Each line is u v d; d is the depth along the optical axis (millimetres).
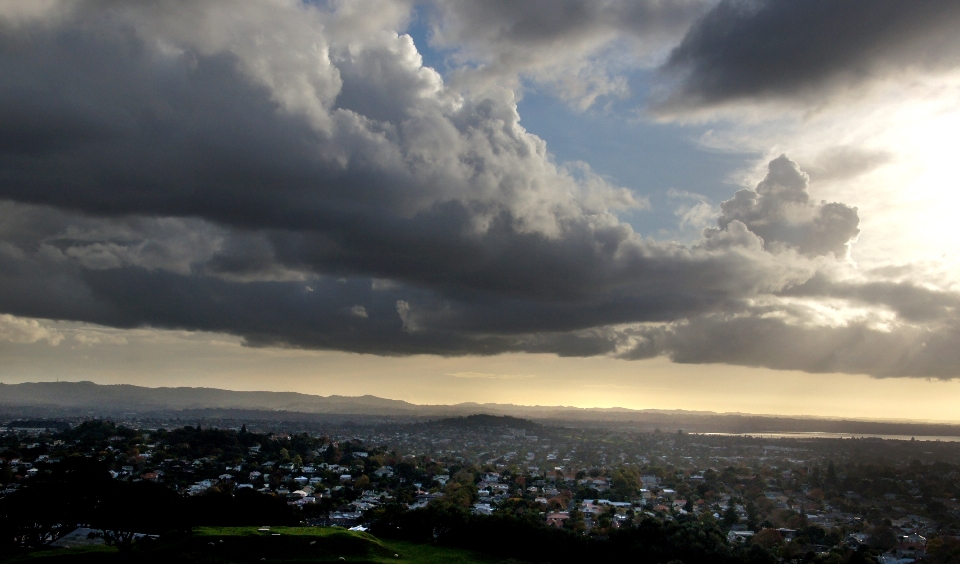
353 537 96625
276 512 114562
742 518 164375
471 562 100812
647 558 104688
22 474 172000
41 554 87188
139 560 85312
